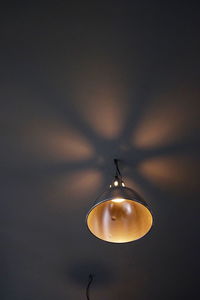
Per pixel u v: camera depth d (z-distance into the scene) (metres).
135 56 2.15
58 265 3.52
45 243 3.31
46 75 2.21
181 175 2.77
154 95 2.32
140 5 1.96
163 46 2.11
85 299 3.89
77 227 3.16
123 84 2.26
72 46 2.10
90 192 2.88
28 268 3.54
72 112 2.38
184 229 3.19
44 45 2.09
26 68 2.18
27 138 2.52
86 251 3.38
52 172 2.73
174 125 2.47
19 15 1.99
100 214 2.10
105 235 2.04
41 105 2.35
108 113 2.39
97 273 3.60
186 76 2.24
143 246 3.33
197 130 2.49
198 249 3.38
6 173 2.73
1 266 3.51
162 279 3.68
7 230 3.19
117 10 1.97
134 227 2.05
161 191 2.88
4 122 2.43
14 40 2.08
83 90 2.28
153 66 2.19
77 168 2.71
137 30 2.05
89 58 2.15
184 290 3.81
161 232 3.22
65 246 3.33
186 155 2.64
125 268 3.55
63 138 2.52
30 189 2.86
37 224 3.14
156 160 2.66
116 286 3.74
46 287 3.74
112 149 2.59
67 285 3.74
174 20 2.02
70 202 2.96
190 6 1.97
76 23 2.02
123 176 2.77
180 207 3.01
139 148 2.58
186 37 2.08
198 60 2.17
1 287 3.71
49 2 1.95
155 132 2.50
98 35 2.06
